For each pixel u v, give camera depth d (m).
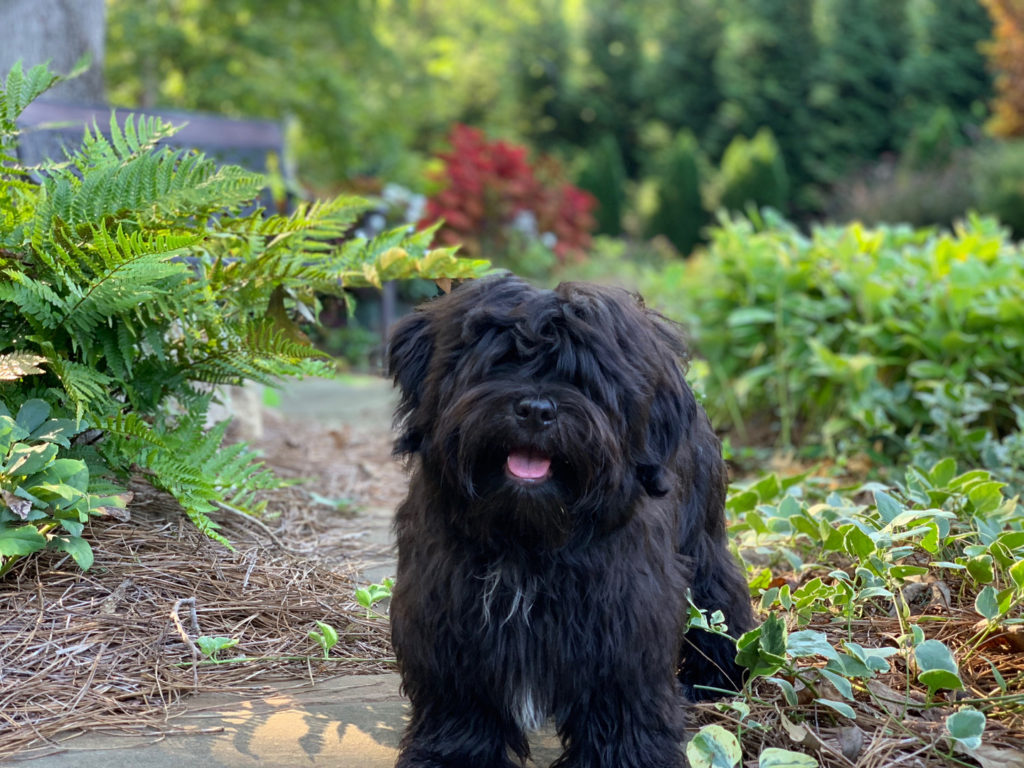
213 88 4.07
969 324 1.54
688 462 0.78
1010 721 0.73
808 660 0.82
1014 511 1.00
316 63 4.17
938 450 1.41
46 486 0.83
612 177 6.97
